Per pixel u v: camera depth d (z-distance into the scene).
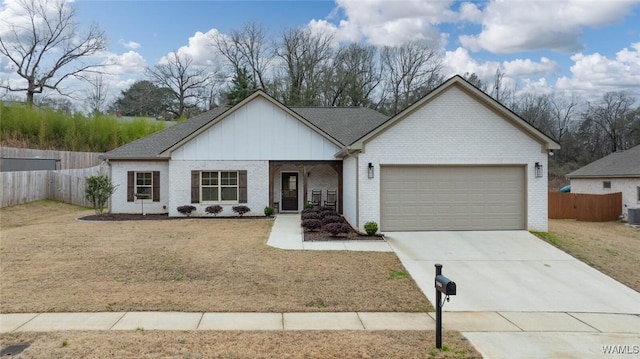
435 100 15.00
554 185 50.34
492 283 9.90
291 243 13.41
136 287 8.83
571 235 15.27
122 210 20.72
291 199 21.98
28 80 42.03
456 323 7.38
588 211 26.12
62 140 32.75
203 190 19.84
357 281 9.62
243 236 14.60
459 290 9.35
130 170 20.67
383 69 49.62
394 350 6.04
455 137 15.05
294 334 6.60
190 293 8.54
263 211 19.86
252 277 9.67
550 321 7.61
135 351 5.77
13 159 26.61
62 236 14.27
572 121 55.41
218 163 19.73
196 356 5.64
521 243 13.56
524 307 8.38
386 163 14.94
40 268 10.12
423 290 9.23
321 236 14.54
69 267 10.22
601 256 12.48
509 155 15.12
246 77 46.31
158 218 19.14
